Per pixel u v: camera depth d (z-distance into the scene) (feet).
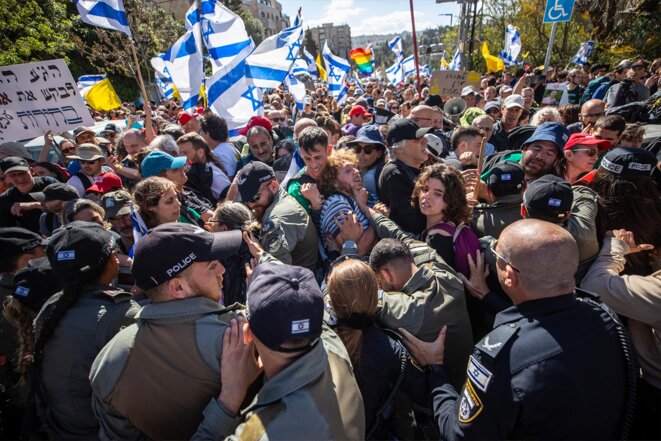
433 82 25.53
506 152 11.01
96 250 5.56
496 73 52.13
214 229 7.46
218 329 4.36
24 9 36.47
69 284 5.49
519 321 4.35
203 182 12.50
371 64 45.50
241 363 4.21
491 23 82.33
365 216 8.82
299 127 13.21
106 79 22.68
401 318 5.98
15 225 12.86
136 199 7.97
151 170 9.67
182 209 9.81
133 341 4.33
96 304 5.54
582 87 30.27
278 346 3.79
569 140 8.93
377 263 6.70
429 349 5.76
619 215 6.82
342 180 8.80
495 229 7.83
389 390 5.64
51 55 42.27
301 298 3.90
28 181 12.77
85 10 15.53
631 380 4.05
